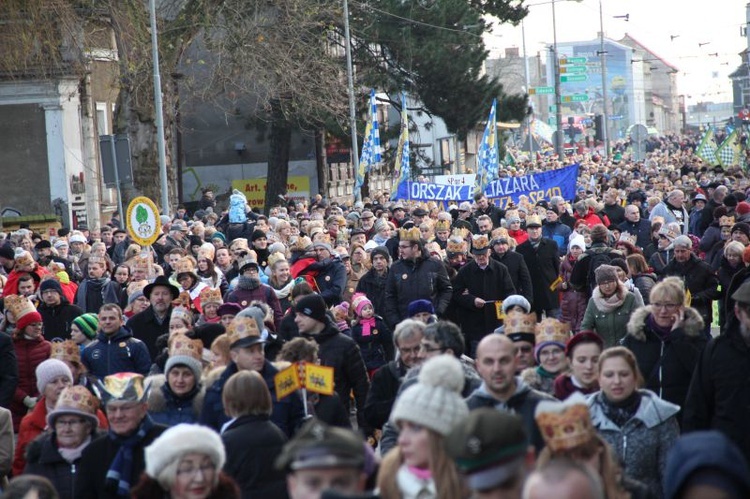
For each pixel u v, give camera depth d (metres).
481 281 23.16
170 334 15.50
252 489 10.48
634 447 10.60
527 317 13.23
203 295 19.22
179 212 47.38
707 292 21.62
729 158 70.88
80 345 17.91
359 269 25.48
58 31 47.91
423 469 8.17
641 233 33.25
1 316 21.55
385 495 8.34
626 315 17.50
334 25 64.19
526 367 13.20
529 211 37.56
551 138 158.25
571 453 8.05
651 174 81.12
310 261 23.86
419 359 13.09
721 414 11.91
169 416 12.64
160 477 9.00
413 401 8.01
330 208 48.88
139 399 10.59
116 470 10.48
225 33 50.72
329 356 15.32
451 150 110.75
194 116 75.12
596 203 37.78
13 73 52.44
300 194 73.06
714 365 11.93
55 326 20.80
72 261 33.12
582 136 191.75
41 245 30.73
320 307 15.38
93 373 16.64
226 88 53.25
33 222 49.53
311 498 6.77
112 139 32.09
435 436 7.96
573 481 6.04
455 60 70.00
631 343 13.37
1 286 24.38
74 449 11.45
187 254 25.62
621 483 8.42
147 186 49.81
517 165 99.12
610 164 107.12
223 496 9.16
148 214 25.28
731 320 11.92
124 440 10.62
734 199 36.75
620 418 10.73
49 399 13.56
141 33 47.47
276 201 70.25
